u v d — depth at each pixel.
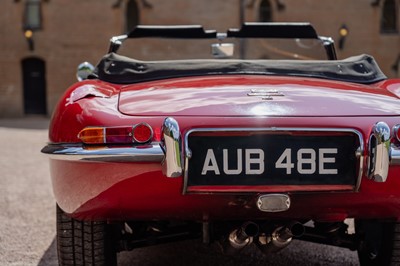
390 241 2.87
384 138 2.35
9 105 22.98
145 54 4.28
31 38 22.64
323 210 2.50
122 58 3.17
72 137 2.48
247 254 3.87
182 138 2.38
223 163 2.41
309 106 2.50
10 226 4.73
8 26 22.80
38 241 4.28
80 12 22.78
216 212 2.50
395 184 2.43
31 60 23.17
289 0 23.03
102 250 2.84
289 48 4.34
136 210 2.48
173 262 3.71
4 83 22.92
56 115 2.63
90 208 2.52
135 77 3.04
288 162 2.42
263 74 3.12
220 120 2.41
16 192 6.19
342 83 2.96
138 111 2.48
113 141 2.40
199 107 2.47
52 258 3.87
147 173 2.38
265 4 23.08
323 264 3.66
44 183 6.77
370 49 23.25
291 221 2.66
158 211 2.49
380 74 3.24
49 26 22.84
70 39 22.91
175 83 2.85
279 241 2.70
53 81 23.02
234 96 2.58
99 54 22.94
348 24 23.16
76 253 2.84
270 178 2.42
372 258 3.10
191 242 4.18
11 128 17.02
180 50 4.30
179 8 22.92
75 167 2.47
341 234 3.12
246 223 2.61
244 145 2.42
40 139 12.91
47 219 4.97
